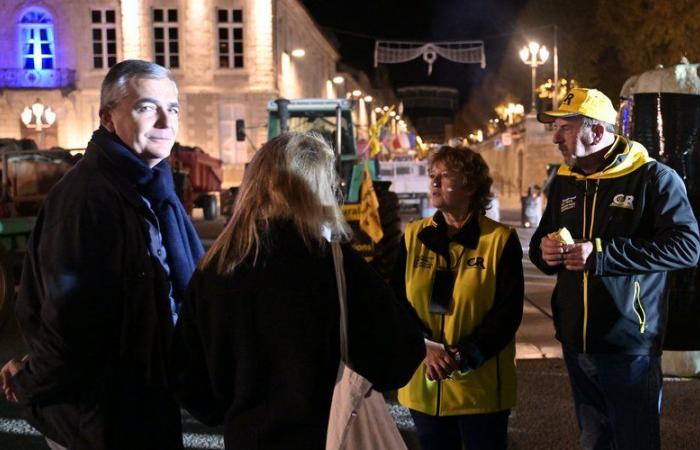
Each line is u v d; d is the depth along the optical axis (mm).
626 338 3008
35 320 2369
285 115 11672
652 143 5293
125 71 2430
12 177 11227
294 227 1987
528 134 38344
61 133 35281
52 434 2373
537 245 3432
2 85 34812
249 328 1959
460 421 3016
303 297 1947
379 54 29906
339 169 10758
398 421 5047
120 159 2355
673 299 5176
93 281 2203
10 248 9539
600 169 3174
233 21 35344
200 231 20438
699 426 4730
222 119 35594
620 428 3068
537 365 6348
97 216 2248
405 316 2123
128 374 2338
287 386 1943
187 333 2074
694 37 23938
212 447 4566
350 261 2059
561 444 4496
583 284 3086
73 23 35156
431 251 3049
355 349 2020
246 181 2068
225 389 2041
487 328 2891
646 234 3037
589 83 33094
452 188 2975
